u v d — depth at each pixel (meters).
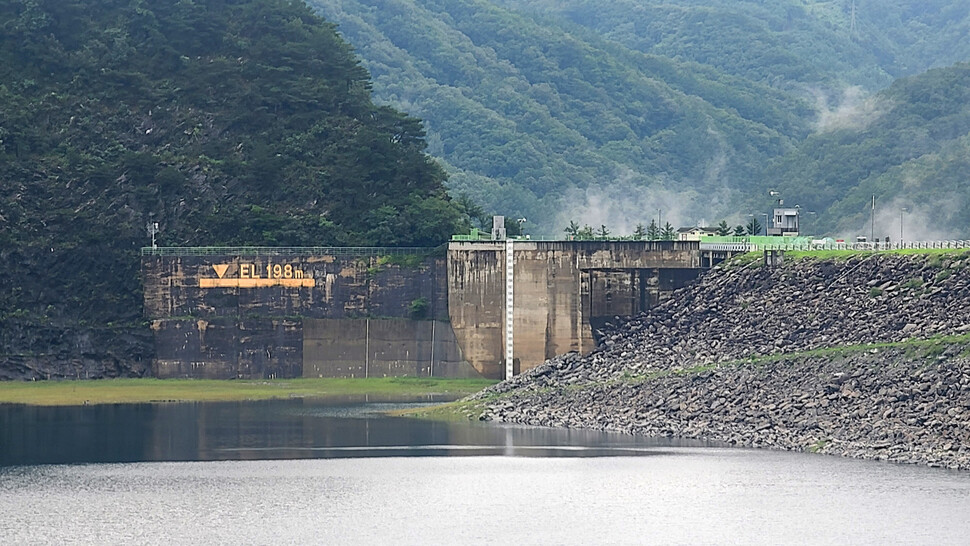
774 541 194.25
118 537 197.62
